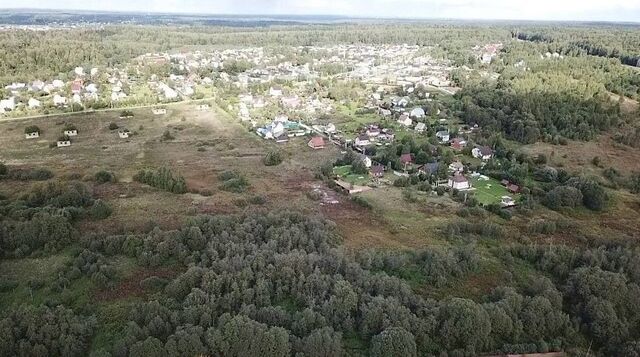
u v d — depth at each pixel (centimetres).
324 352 6425
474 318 6925
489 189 13562
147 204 11544
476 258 8956
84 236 9231
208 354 6366
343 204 12344
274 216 10069
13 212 10144
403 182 13700
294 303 7569
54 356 6438
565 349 7012
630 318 7488
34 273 8244
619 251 9106
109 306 7362
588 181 12938
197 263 8519
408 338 6538
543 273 8969
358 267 8219
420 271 8794
